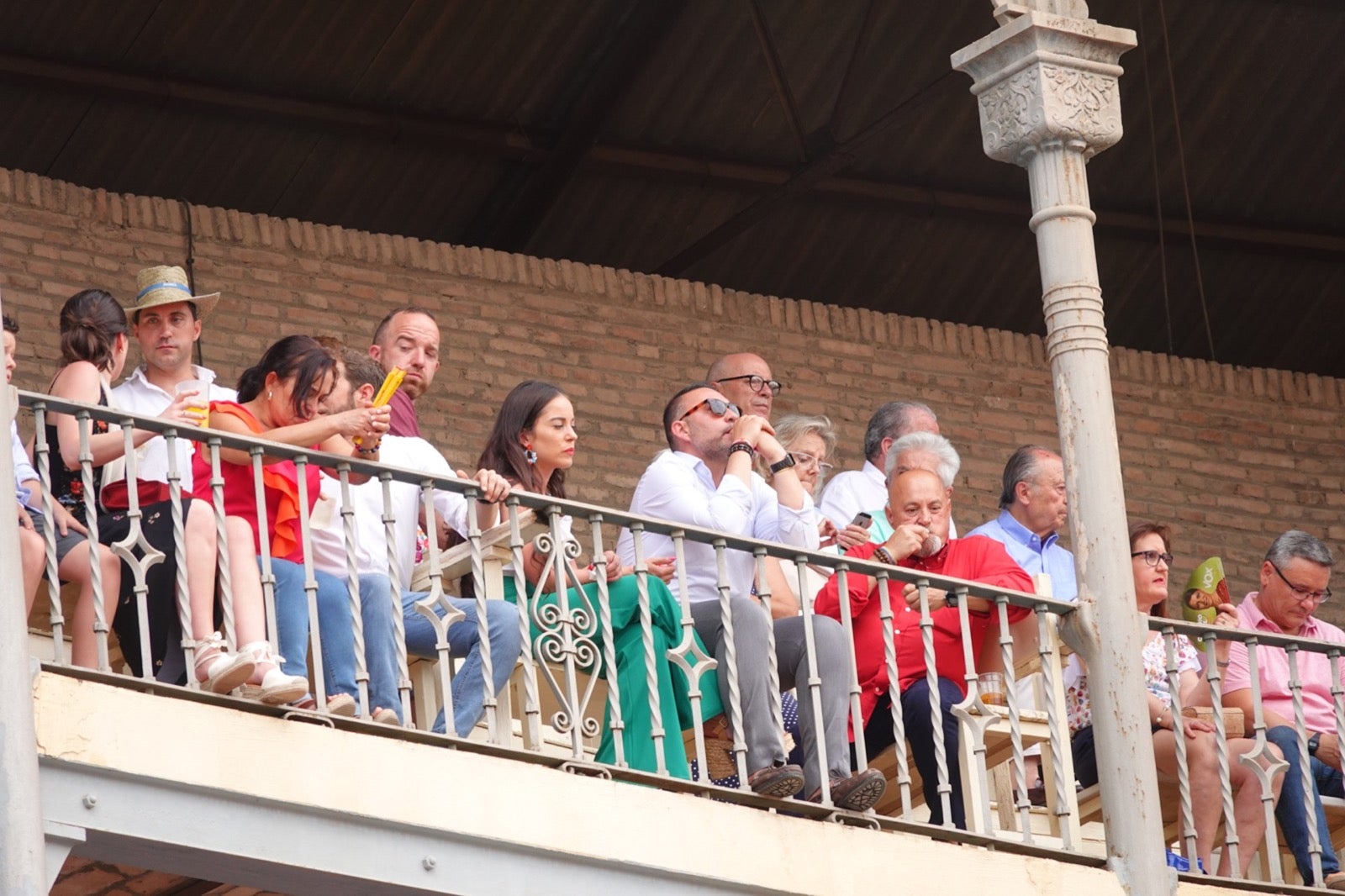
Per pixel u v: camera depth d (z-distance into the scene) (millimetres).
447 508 13062
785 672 12664
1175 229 23875
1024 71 13820
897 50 21672
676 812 11758
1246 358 25172
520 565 11781
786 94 21344
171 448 11141
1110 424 13562
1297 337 25297
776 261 22891
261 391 12445
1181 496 23719
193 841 10562
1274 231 24266
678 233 22438
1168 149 23312
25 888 9812
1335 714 14984
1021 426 23344
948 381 23156
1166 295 24297
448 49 20422
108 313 12773
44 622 12852
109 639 12836
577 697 11789
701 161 21859
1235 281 24609
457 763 11281
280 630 11516
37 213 19562
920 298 23625
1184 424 24047
